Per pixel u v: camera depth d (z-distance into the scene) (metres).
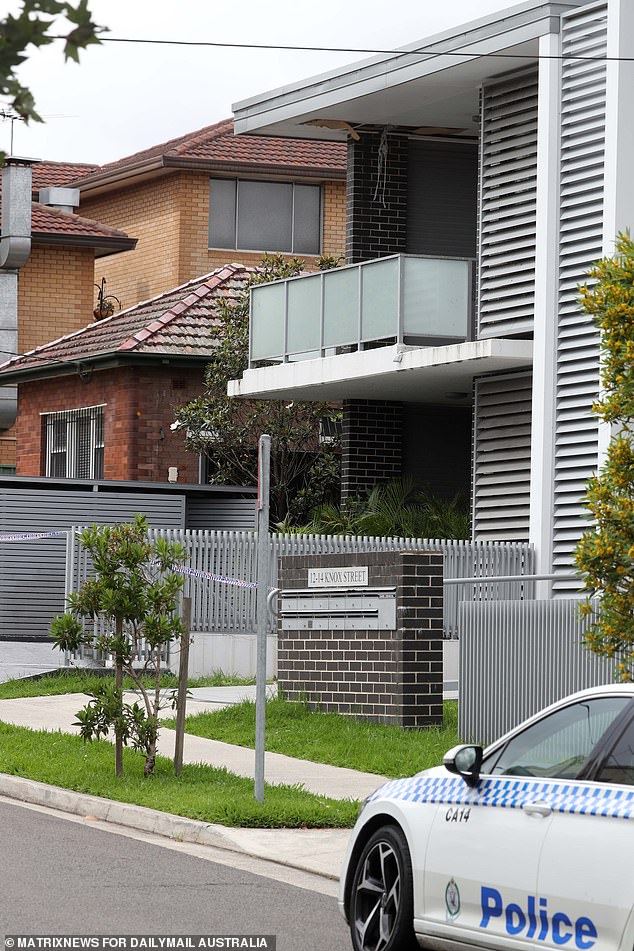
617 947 6.65
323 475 29.08
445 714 17.91
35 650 24.48
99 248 38.09
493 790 7.60
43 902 9.09
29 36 4.32
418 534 23.91
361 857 8.30
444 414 26.12
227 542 22.50
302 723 17.06
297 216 39.38
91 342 32.31
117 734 13.66
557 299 20.11
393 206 25.75
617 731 7.19
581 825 6.98
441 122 24.92
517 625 15.59
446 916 7.66
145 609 13.52
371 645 17.16
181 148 38.31
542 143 20.28
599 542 11.19
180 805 12.38
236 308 30.38
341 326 23.23
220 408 29.16
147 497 27.48
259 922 8.87
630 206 19.11
